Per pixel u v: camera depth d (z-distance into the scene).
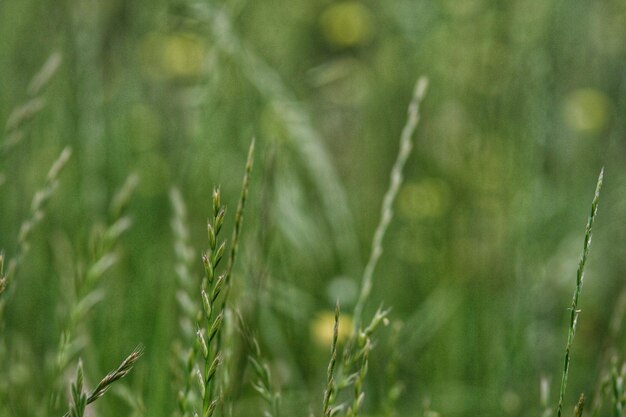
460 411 1.81
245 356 1.43
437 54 2.69
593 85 2.80
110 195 2.01
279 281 1.87
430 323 2.03
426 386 1.86
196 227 1.99
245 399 1.65
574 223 2.50
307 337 1.85
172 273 1.73
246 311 1.51
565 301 2.22
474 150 2.46
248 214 1.95
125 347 1.72
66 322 1.45
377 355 1.80
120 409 1.60
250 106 2.09
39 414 1.45
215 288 1.22
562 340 2.04
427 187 2.46
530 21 2.42
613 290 2.24
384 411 1.46
